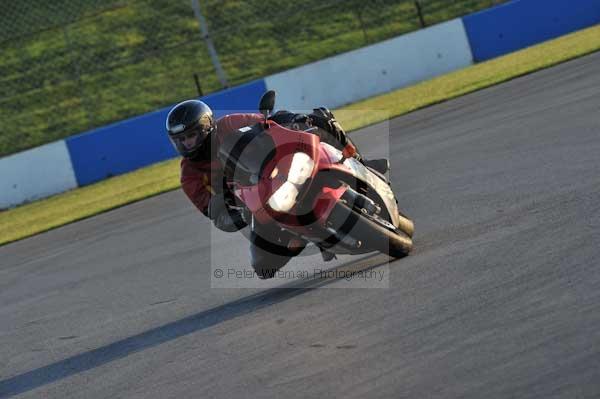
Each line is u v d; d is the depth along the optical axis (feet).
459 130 147.33
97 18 354.54
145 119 246.27
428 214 92.38
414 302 62.59
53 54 339.57
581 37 253.44
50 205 215.31
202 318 76.07
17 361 78.13
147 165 245.86
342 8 352.08
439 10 340.80
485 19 276.62
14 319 97.96
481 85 201.98
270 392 52.06
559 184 87.20
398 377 48.93
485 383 44.98
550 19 281.74
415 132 162.20
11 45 345.51
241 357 61.11
